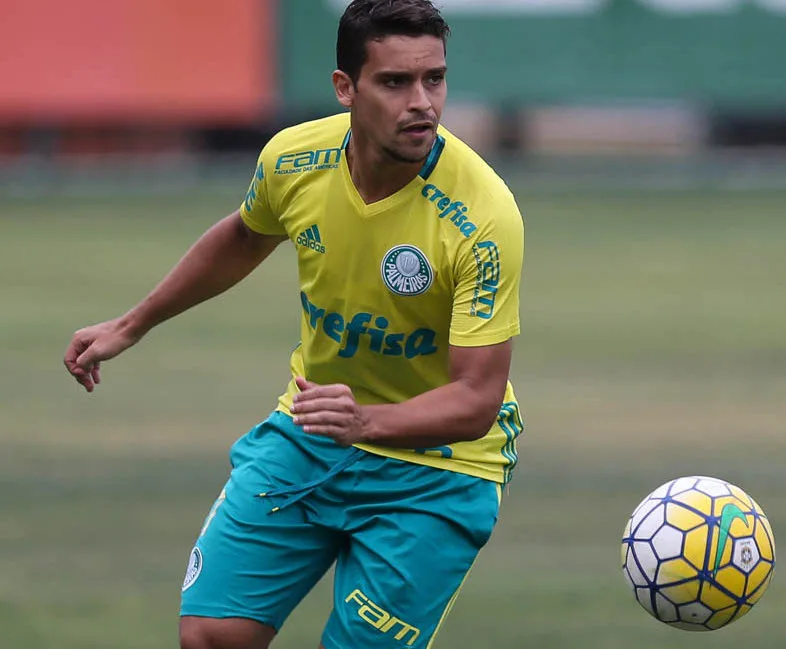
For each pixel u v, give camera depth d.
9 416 35.72
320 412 13.63
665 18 85.06
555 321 50.81
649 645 20.31
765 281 59.72
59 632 20.72
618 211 81.94
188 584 15.80
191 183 88.56
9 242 68.81
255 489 15.86
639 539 15.59
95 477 30.02
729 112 102.50
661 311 52.78
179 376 40.81
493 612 21.77
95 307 51.53
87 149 93.62
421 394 15.15
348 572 15.62
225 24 83.50
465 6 84.88
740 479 30.08
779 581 23.75
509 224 14.73
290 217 15.65
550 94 85.50
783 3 85.44
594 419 35.94
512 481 30.12
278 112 84.50
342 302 15.44
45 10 81.88
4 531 26.17
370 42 14.14
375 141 14.45
